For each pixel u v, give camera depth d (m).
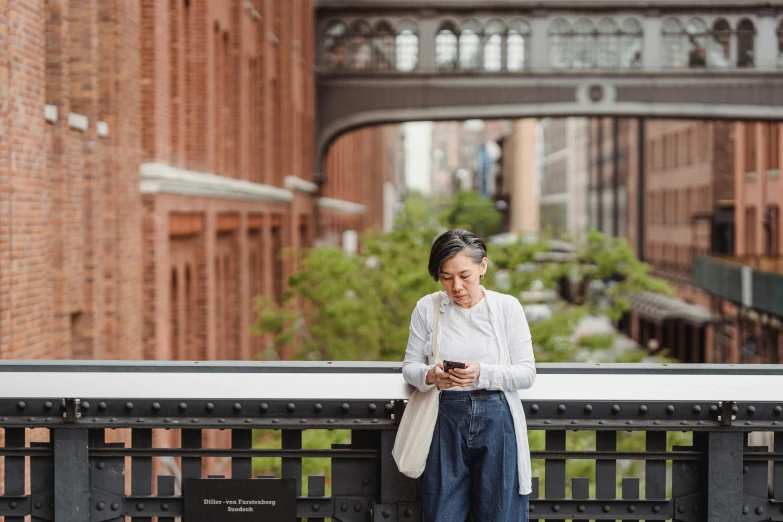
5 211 10.64
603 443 5.21
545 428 5.07
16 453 5.08
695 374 5.02
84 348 13.93
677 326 58.38
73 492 5.02
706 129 56.59
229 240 25.16
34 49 11.67
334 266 24.47
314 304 37.00
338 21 43.06
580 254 25.59
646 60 42.84
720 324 48.62
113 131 14.68
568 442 15.89
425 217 26.31
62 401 5.00
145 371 4.97
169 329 18.75
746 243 48.09
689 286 60.22
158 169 16.30
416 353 5.01
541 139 142.88
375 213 87.19
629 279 25.52
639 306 57.94
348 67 43.06
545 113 42.84
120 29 14.63
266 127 28.95
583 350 24.03
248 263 27.09
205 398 4.95
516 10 42.97
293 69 35.19
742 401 5.02
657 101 42.72
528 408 5.09
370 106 42.97
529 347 4.94
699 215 54.09
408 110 42.84
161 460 15.98
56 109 12.63
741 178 48.47
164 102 17.41
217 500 5.12
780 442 5.19
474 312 4.96
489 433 4.88
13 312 10.91
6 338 10.66
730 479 5.09
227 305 25.33
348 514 5.18
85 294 13.95
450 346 4.94
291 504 5.14
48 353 12.30
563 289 85.56
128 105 15.14
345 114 43.00
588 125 99.50
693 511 5.20
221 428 5.02
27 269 11.45
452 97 42.97
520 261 24.69
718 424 5.07
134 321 15.70
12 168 10.87
